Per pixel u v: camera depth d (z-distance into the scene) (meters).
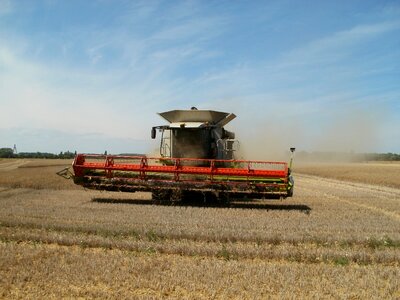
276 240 10.90
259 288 7.34
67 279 7.65
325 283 7.64
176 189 16.89
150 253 9.66
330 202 19.36
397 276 8.15
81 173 17.47
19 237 10.80
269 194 16.50
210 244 10.52
